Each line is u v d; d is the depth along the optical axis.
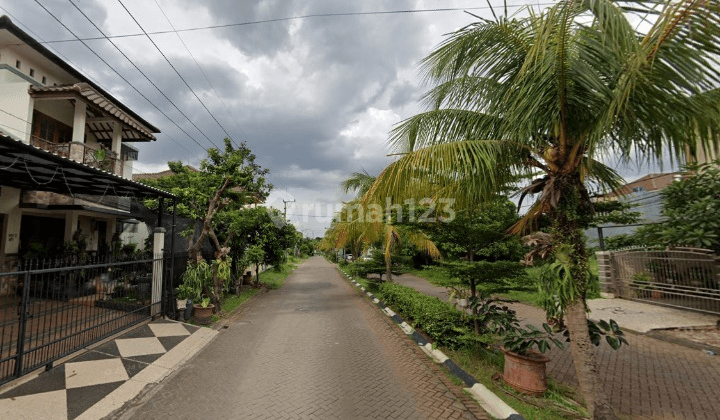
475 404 3.84
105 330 5.84
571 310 3.43
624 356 5.60
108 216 11.82
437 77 3.95
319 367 4.98
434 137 4.10
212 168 8.69
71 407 3.46
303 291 14.30
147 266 7.52
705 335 6.47
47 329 5.78
